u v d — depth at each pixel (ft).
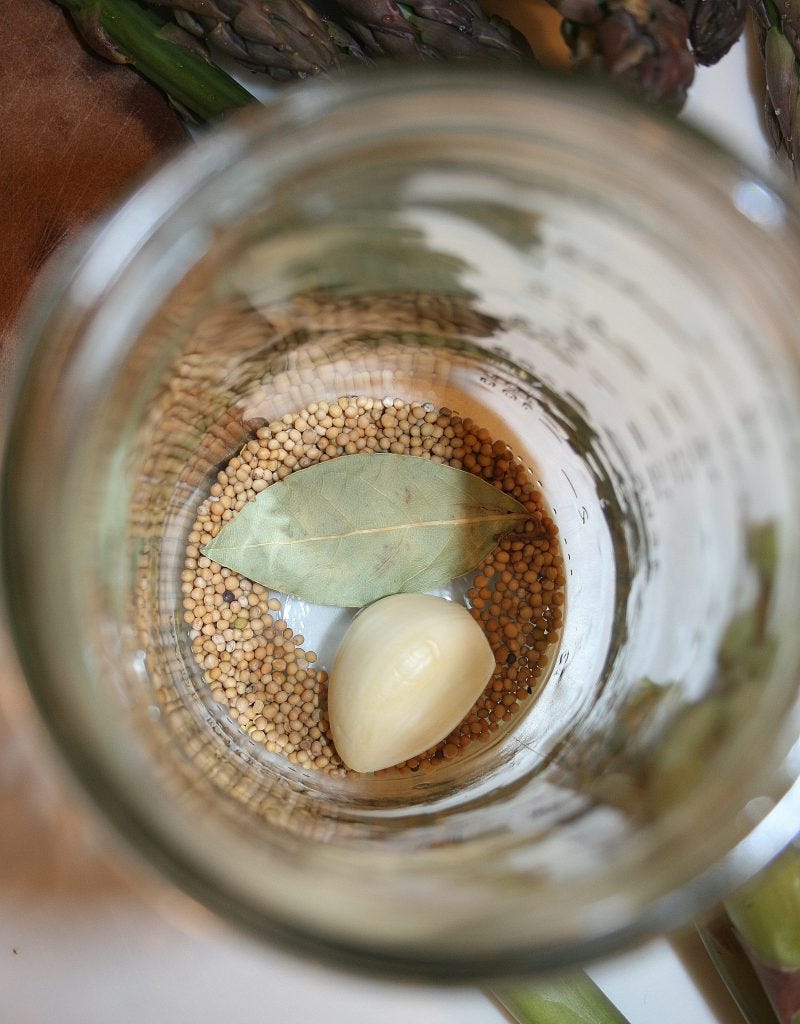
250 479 0.70
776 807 0.52
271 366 0.64
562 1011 0.70
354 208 0.52
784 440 0.55
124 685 0.52
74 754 0.47
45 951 0.74
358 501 0.67
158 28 0.70
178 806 0.50
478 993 0.73
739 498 0.58
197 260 0.50
